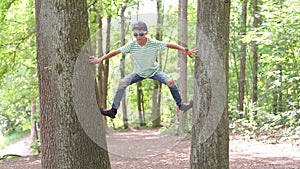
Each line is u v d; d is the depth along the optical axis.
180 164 8.33
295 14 10.95
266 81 14.16
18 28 10.52
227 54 5.42
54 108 4.67
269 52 11.40
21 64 11.28
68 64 4.62
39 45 4.73
